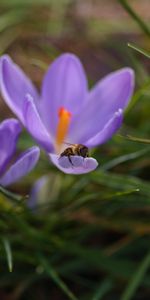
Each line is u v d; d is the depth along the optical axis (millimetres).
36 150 282
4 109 436
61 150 321
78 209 366
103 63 468
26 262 359
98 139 294
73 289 368
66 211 362
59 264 365
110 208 371
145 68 457
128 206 371
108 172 395
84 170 278
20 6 485
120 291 363
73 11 517
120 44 475
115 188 368
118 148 391
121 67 461
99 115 326
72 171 283
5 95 312
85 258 350
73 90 332
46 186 363
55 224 365
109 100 327
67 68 330
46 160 374
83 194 371
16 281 358
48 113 331
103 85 327
